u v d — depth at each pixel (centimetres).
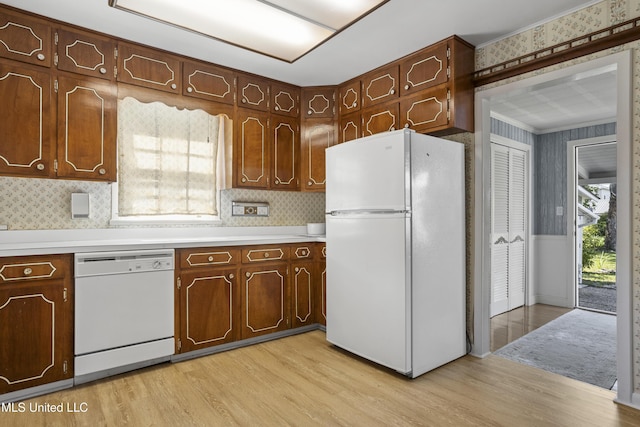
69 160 253
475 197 287
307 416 197
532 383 238
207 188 335
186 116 325
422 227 252
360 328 271
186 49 291
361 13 212
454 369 261
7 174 231
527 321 391
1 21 230
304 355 285
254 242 305
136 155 301
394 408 206
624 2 213
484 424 190
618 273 215
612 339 329
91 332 233
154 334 256
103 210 288
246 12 211
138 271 249
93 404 208
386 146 252
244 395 220
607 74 302
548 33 247
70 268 228
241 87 334
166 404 209
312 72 340
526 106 385
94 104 262
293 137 368
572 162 455
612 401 215
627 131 212
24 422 190
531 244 472
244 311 301
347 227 282
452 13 240
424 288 253
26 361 214
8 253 207
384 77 324
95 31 261
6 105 231
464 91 280
